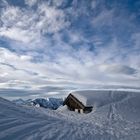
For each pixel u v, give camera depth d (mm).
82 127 16047
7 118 11992
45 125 12867
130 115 39000
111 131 17500
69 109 50031
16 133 9430
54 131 11609
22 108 17703
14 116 13086
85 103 47344
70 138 10852
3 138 8391
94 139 12047
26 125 11445
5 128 9891
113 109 43469
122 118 36562
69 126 14945
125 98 52562
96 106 47000
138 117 37594
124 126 27031
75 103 49281
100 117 37000
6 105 16125
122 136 15258
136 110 42844
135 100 50125
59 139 10094
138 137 15781
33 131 10469
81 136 11992
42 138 9555
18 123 11461
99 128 18266
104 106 46094
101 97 51594
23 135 9391
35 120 13789
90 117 36406
